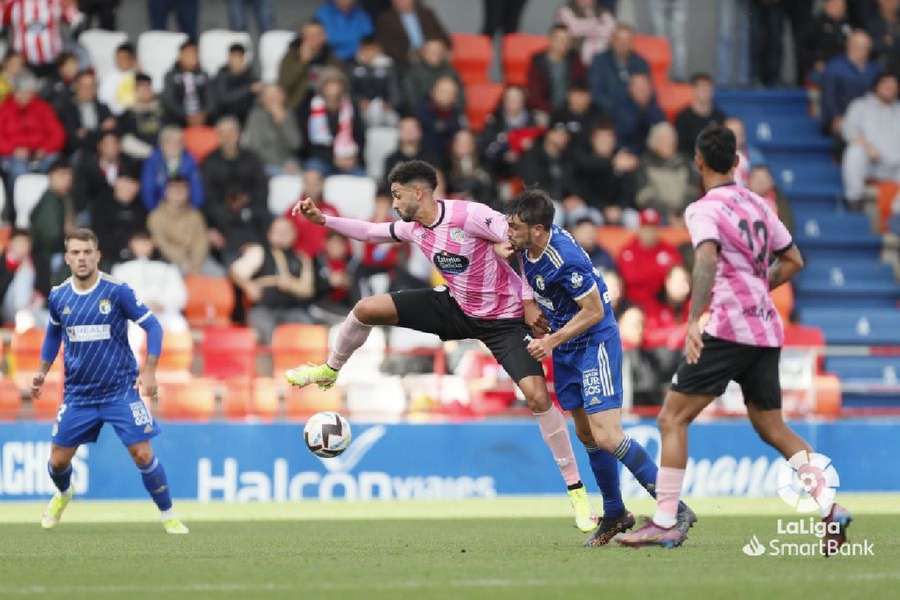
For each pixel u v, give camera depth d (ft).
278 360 184.24
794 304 226.99
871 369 215.51
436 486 173.06
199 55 224.33
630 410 180.14
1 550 106.01
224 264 199.62
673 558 93.61
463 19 261.03
